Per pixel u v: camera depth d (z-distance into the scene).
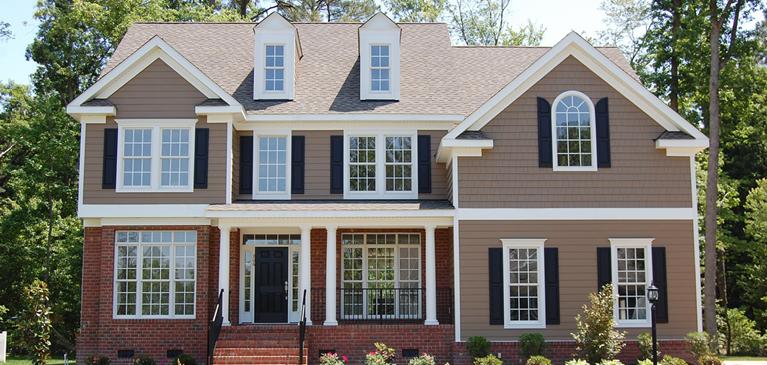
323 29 24.72
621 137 18.58
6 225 29.75
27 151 34.41
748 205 31.52
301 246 18.91
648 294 15.67
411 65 22.75
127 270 18.58
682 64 29.28
